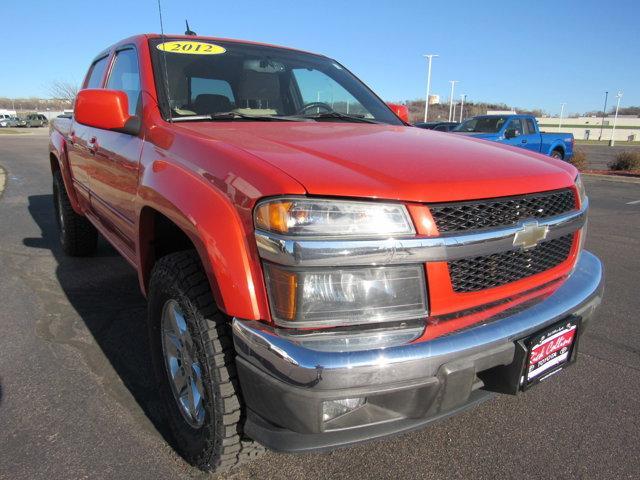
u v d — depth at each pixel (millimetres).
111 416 2463
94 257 5070
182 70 2926
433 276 1717
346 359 1549
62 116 5246
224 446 1895
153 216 2357
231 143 2051
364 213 1632
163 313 2236
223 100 2980
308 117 3033
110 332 3355
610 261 5289
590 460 2225
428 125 19547
